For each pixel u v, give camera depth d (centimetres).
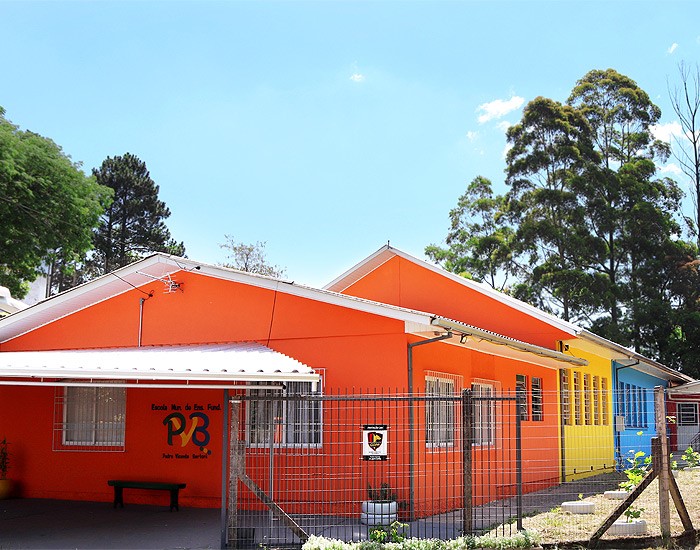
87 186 2525
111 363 1157
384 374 1318
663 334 4047
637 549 1005
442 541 982
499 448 1641
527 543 981
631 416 2645
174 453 1486
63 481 1560
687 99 4762
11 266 2534
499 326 1978
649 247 4188
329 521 1229
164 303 1559
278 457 1341
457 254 4756
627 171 4384
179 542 1106
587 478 2078
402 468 1277
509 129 4425
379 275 2142
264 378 1079
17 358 1307
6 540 1132
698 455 1912
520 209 4309
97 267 5025
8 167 2164
